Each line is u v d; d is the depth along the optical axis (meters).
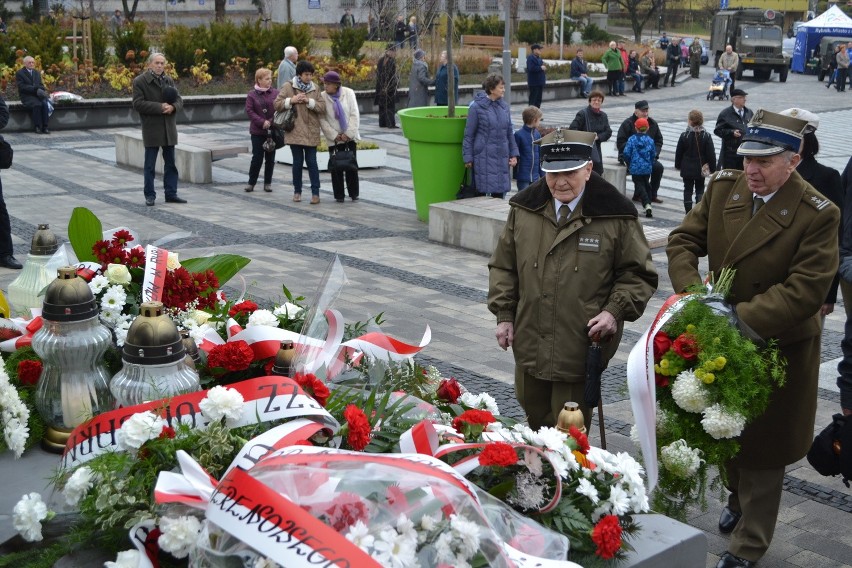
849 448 3.85
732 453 3.42
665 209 13.54
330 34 27.69
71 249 4.02
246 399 2.51
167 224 10.66
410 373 3.21
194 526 2.15
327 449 2.11
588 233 4.06
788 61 40.31
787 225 3.81
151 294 3.44
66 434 2.92
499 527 2.14
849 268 4.70
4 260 8.41
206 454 2.36
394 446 2.52
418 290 8.41
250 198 12.72
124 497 2.29
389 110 21.27
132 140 14.66
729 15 44.66
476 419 2.58
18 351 3.28
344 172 12.56
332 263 2.99
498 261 4.37
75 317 2.82
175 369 2.63
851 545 4.36
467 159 11.07
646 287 4.04
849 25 45.25
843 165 17.56
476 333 7.21
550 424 4.34
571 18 53.41
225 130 20.28
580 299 4.06
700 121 12.81
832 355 7.16
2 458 2.89
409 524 1.92
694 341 3.39
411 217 11.88
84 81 21.83
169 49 24.56
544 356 4.12
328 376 2.92
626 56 33.22
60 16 28.72
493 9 44.84
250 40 25.47
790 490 4.92
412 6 14.47
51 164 14.92
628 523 2.45
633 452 5.17
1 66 21.05
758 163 3.79
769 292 3.76
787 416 3.92
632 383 3.21
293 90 12.20
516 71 33.53
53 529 2.46
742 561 4.01
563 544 2.21
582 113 13.35
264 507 1.90
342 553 1.80
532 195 4.23
